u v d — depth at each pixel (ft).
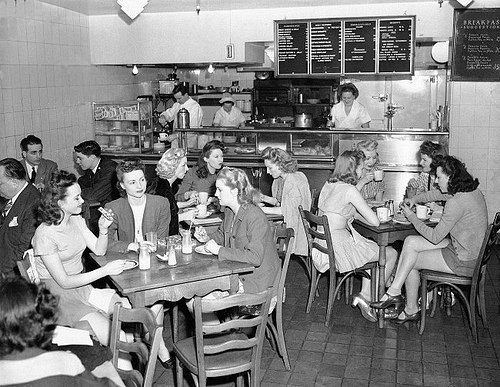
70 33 24.93
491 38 22.84
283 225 15.47
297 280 19.40
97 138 25.77
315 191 21.33
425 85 27.63
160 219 13.70
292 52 23.91
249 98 33.35
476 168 24.08
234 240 12.53
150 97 31.60
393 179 21.49
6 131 20.65
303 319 16.17
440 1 22.57
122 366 10.88
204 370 10.15
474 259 14.66
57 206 11.28
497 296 17.81
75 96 25.23
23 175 14.43
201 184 18.01
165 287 11.14
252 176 22.47
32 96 22.17
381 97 28.22
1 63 20.27
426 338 14.90
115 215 13.25
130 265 11.61
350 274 15.71
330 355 14.02
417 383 12.68
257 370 10.68
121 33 26.48
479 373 13.10
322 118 29.94
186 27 25.93
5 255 14.23
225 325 10.06
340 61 23.48
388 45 22.90
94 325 11.09
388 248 16.34
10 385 6.48
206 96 33.06
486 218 14.80
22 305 6.64
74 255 11.75
